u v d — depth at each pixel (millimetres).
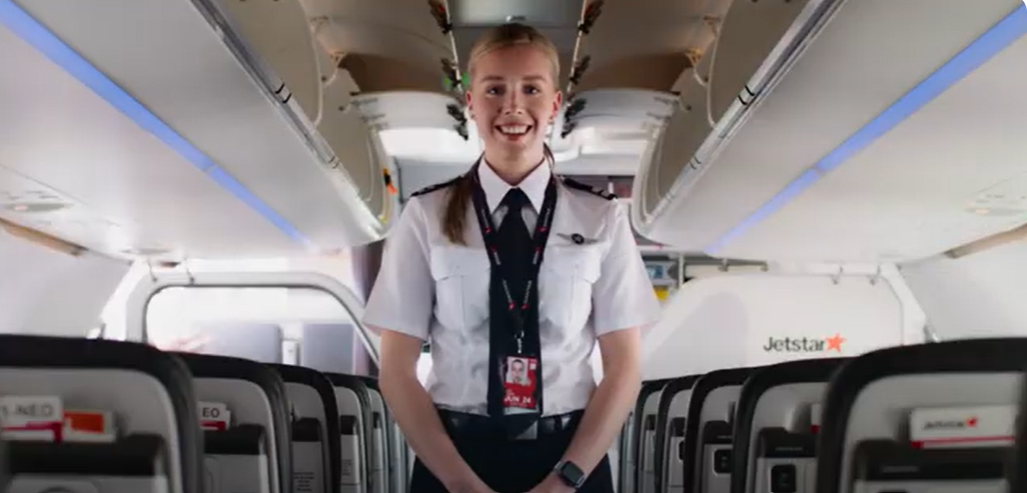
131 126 4480
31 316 7824
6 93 3945
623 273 2611
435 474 2484
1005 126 4441
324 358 11203
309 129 5266
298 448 4781
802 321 11688
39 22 3227
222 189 6082
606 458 2645
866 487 2570
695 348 11719
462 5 6059
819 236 8305
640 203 9719
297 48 5148
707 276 11781
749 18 4930
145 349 2514
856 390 2557
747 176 6305
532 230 2551
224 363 3617
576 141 9891
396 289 2611
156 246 8242
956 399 2531
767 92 4527
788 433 3783
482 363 2527
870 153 5191
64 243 7660
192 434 2551
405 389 2543
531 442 2502
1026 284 8570
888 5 3326
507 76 2492
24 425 2504
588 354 2629
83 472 2502
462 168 11617
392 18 6410
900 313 11609
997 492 2539
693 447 5027
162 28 3379
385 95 7488
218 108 4402
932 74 3891
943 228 7441
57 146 4789
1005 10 3219
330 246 9273
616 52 7148
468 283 2521
